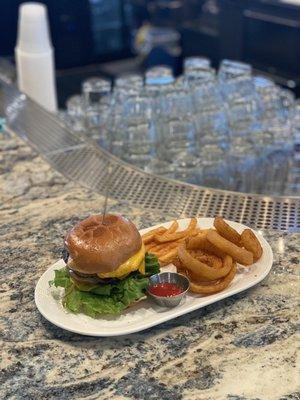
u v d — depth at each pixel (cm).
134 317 101
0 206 144
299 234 127
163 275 107
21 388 90
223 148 170
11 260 122
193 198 144
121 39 345
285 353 94
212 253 112
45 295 105
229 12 292
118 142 174
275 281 112
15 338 100
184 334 99
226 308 105
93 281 100
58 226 133
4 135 187
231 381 89
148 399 87
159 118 171
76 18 324
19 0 315
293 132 180
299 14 263
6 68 284
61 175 159
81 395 88
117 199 145
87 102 189
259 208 138
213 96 174
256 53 288
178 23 331
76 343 98
